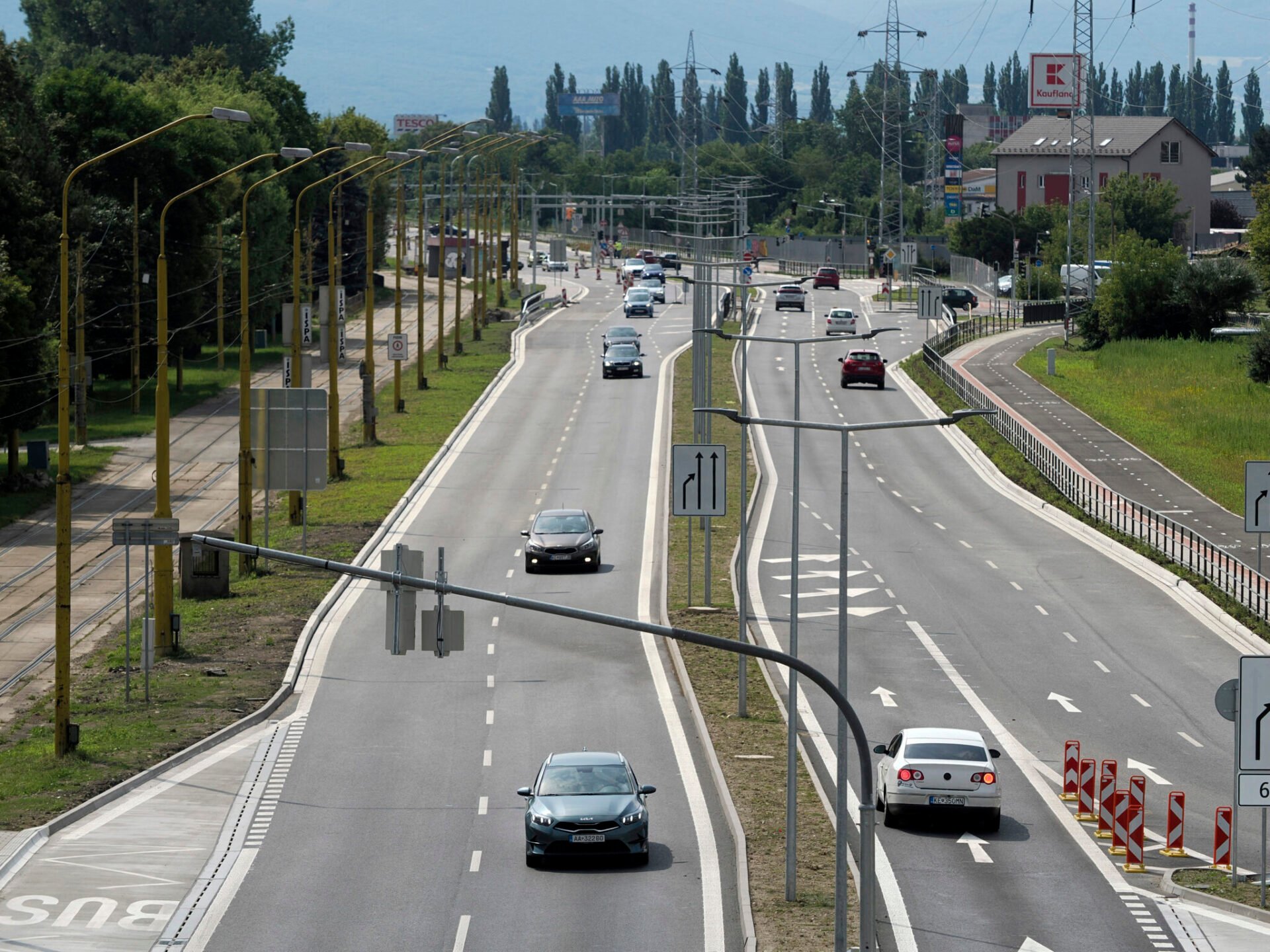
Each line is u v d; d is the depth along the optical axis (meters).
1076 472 173.88
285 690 101.94
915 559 141.38
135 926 62.50
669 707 99.31
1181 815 73.50
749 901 64.56
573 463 183.75
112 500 169.75
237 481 180.12
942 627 119.19
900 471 182.50
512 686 104.25
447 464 184.50
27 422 196.25
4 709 98.88
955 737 76.88
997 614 123.00
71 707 97.31
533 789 71.44
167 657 109.00
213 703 98.31
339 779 84.31
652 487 170.62
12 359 173.12
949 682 105.25
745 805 79.00
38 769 84.38
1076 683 105.25
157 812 78.38
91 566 140.75
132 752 87.75
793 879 65.25
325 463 140.62
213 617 120.81
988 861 71.12
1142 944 60.38
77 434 199.75
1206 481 172.62
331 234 177.50
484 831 75.38
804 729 94.88
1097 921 63.00
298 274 161.12
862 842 54.88
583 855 69.62
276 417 140.25
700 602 125.44
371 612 124.19
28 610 125.44
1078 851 72.94
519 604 53.25
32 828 74.81
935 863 70.62
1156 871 70.50
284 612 122.31
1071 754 88.50
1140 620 121.44
